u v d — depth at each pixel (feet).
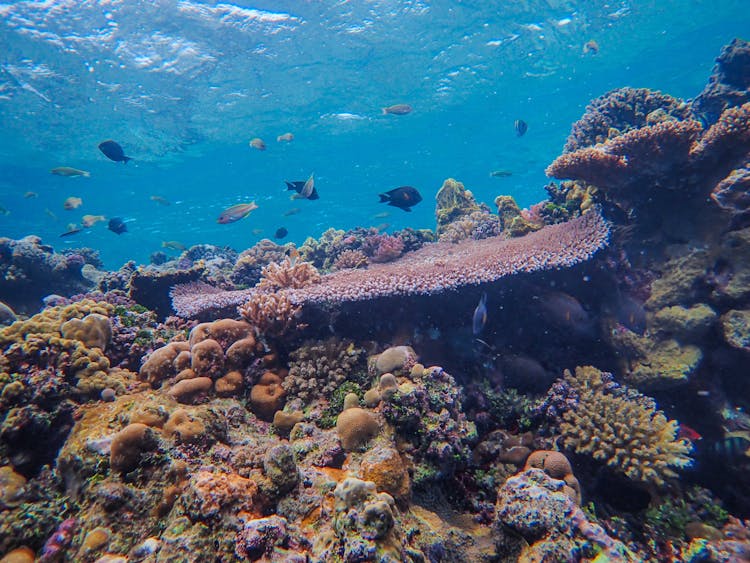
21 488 11.04
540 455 15.14
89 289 43.45
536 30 62.85
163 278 27.17
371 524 8.73
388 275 22.63
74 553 9.47
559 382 18.39
